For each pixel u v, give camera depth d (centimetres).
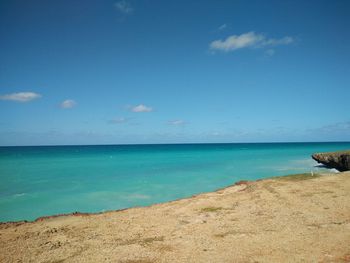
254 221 1664
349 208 1805
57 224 1867
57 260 1264
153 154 9362
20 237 1614
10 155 8881
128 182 3550
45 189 3156
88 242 1478
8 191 3056
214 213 1892
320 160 5100
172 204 2252
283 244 1284
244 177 3859
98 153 10206
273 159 6706
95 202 2627
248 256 1182
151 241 1441
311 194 2203
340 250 1180
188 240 1420
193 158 7275
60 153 10450
